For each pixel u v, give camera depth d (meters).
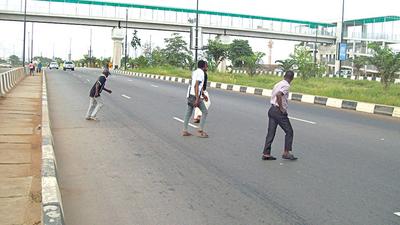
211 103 18.69
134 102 18.39
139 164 7.66
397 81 40.81
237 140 9.99
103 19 71.50
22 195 5.72
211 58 63.34
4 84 20.84
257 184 6.48
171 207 5.50
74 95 20.97
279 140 10.03
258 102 19.52
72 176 6.88
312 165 7.68
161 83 33.50
